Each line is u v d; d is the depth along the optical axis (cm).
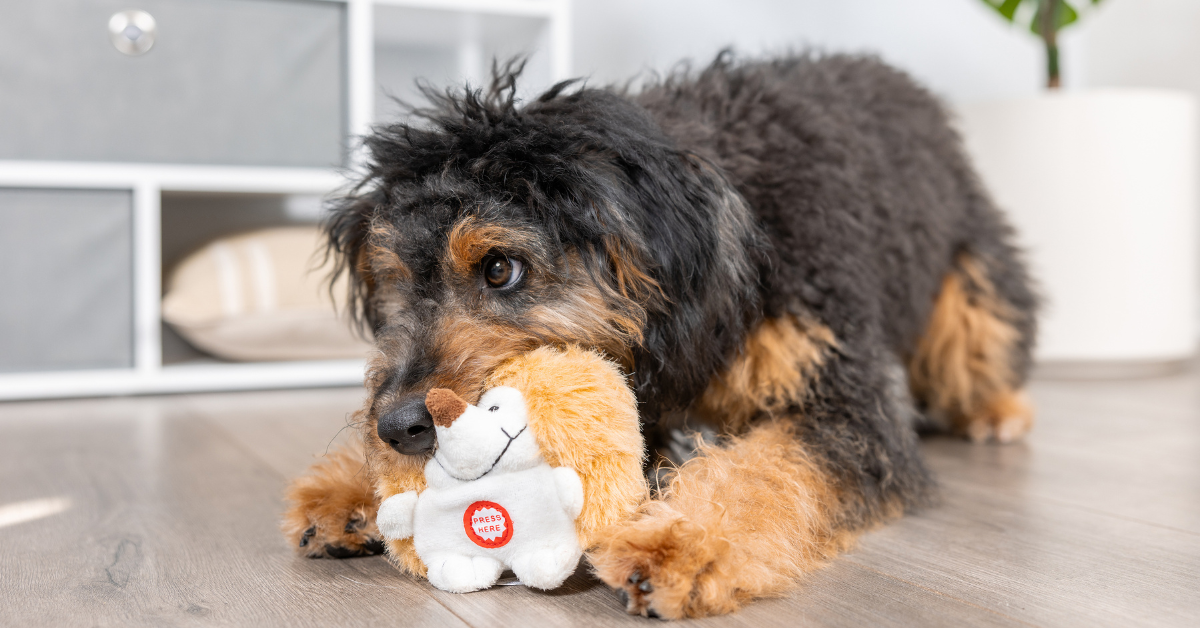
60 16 266
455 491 107
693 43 348
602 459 107
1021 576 114
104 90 272
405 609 104
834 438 134
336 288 287
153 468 182
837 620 99
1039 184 304
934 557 122
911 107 198
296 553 127
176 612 105
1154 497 153
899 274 164
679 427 149
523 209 120
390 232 128
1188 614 101
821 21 367
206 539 134
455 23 307
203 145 282
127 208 276
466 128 126
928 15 388
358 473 125
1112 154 297
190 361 311
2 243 265
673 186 125
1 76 263
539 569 105
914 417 170
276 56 285
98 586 114
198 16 277
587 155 124
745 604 104
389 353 119
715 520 107
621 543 100
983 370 204
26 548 130
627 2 338
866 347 144
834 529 124
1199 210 377
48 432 221
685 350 127
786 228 140
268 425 229
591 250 120
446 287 123
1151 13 397
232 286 288
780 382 138
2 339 267
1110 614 101
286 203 355
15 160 265
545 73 305
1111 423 224
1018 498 153
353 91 287
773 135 149
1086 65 426
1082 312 302
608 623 99
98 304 275
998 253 205
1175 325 308
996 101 310
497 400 106
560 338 119
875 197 159
